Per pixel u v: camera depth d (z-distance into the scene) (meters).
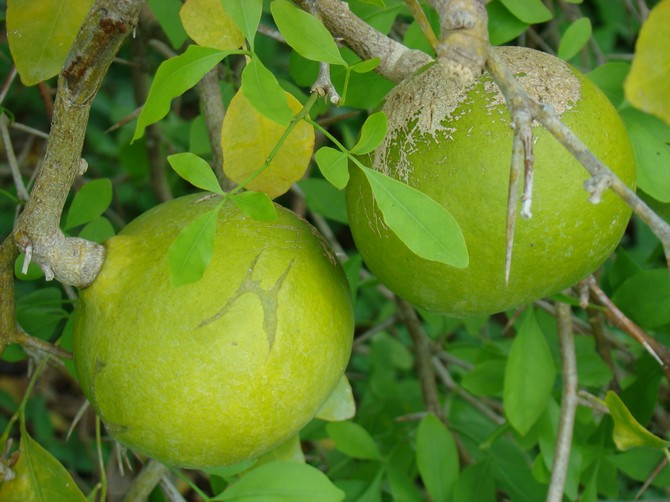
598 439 0.59
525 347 0.56
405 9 0.57
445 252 0.43
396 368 0.93
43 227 0.46
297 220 0.49
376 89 0.55
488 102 0.46
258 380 0.46
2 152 0.96
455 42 0.40
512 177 0.40
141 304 0.46
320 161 0.44
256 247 0.46
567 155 0.45
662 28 0.38
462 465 0.71
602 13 0.93
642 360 0.58
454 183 0.45
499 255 0.46
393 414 0.75
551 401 0.58
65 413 1.02
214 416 0.46
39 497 0.50
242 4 0.44
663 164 0.51
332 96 0.45
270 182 0.49
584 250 0.46
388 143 0.47
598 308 0.54
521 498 0.63
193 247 0.43
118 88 1.04
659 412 0.68
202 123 0.62
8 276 0.48
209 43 0.49
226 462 0.48
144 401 0.46
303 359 0.46
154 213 0.48
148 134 0.75
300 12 0.45
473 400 0.73
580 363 0.62
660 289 0.56
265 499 0.51
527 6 0.54
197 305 0.45
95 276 0.47
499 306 0.48
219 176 0.57
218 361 0.45
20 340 0.50
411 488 0.61
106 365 0.46
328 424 0.61
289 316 0.46
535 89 0.47
